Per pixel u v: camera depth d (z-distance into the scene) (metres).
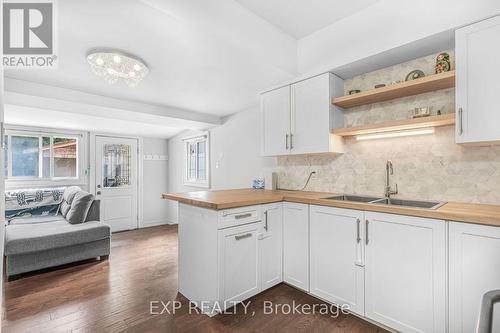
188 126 4.21
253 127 3.62
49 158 4.34
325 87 2.41
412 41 1.89
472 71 1.63
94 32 1.95
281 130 2.80
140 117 3.57
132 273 2.81
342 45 2.30
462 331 1.46
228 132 4.03
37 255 2.79
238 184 3.86
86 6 1.70
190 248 2.23
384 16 2.04
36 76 2.47
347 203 1.94
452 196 1.95
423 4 1.85
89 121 4.02
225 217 1.99
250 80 2.81
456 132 1.69
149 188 5.39
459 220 1.47
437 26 1.78
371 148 2.40
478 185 1.84
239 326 1.85
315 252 2.17
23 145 4.13
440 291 1.54
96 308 2.09
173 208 5.47
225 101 3.41
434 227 1.56
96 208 3.61
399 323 1.70
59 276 2.73
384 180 2.32
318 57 2.49
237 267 2.07
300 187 3.02
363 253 1.87
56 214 3.92
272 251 2.36
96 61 2.15
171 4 1.68
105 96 3.01
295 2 2.06
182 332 1.78
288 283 2.40
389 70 2.31
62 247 2.94
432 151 2.05
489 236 1.39
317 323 1.88
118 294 2.33
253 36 2.19
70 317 1.96
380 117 2.35
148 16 1.81
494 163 1.78
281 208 2.45
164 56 2.33
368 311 1.85
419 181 2.11
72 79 2.58
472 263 1.44
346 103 2.41
